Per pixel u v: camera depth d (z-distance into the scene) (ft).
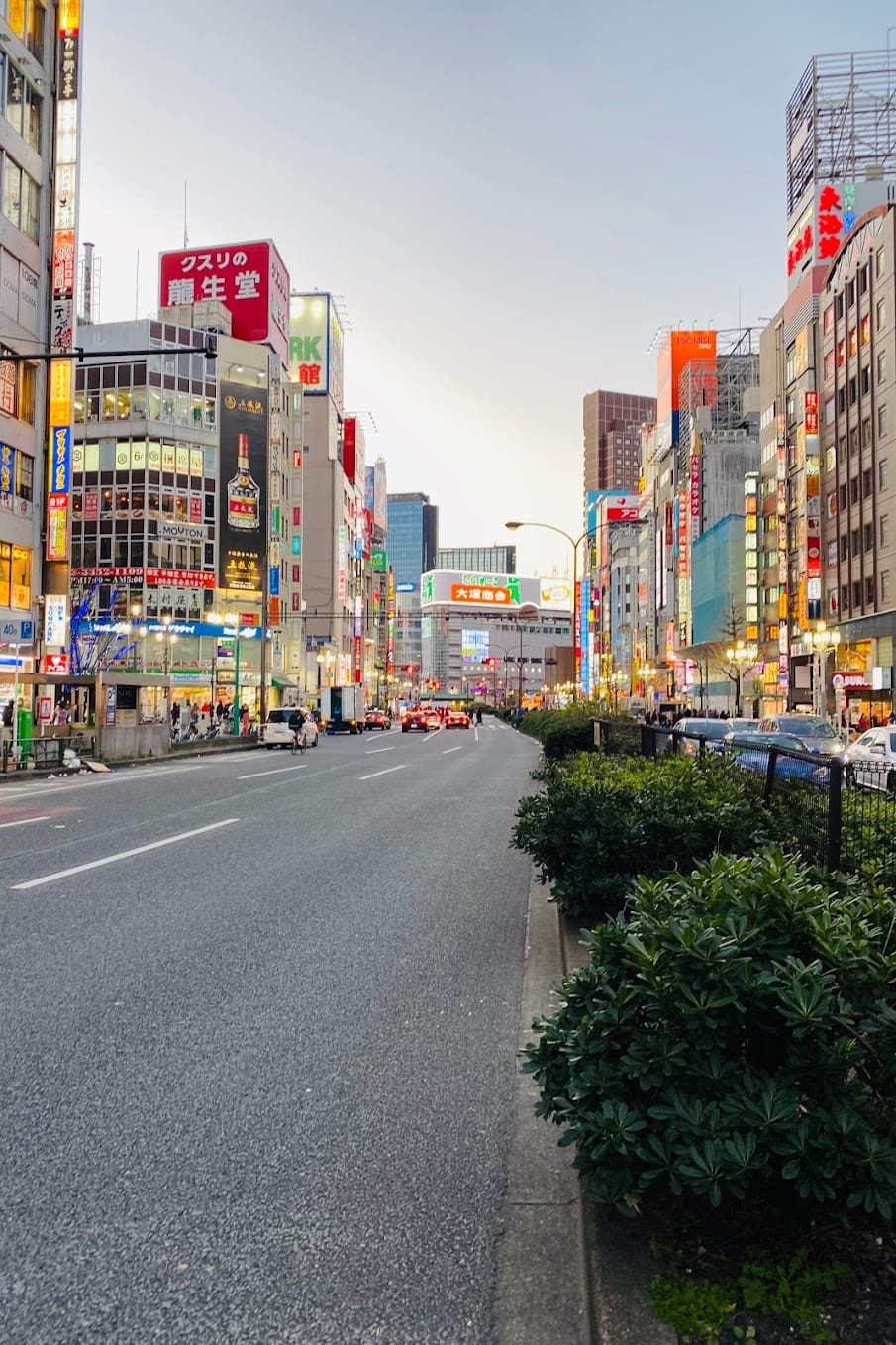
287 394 265.34
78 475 209.26
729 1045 8.86
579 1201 9.75
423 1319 8.19
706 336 327.26
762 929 9.32
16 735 81.66
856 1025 8.81
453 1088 13.20
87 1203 10.04
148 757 97.50
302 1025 15.89
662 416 344.08
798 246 210.79
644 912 10.27
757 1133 7.98
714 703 267.39
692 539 278.46
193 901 25.89
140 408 209.05
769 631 214.90
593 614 404.36
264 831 40.29
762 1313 7.60
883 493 155.02
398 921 23.77
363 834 39.73
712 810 21.53
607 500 481.05
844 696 165.37
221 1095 12.91
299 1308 8.34
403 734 201.36
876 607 158.20
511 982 18.56
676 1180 7.97
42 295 111.24
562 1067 9.47
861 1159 7.75
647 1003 9.12
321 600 313.12
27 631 97.60
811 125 202.18
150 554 207.51
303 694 272.10
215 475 217.36
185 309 236.22
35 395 109.91
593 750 63.00
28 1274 8.82
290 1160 11.05
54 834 39.04
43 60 111.14
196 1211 9.91
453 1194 10.28
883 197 194.18
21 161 105.81
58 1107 12.48
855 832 17.65
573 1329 8.02
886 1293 7.79
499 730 240.12
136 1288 8.63
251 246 249.75
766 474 221.25
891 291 151.12
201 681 210.18
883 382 154.40
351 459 361.10
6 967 19.24
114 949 20.74
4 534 103.09
